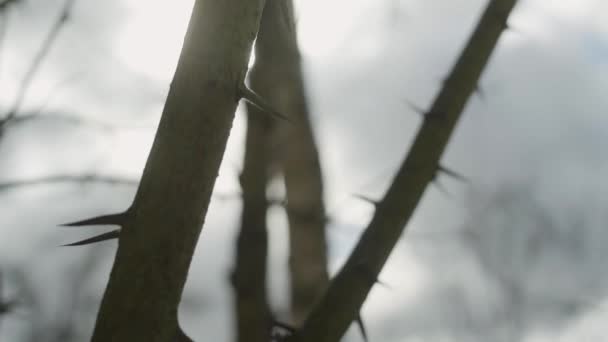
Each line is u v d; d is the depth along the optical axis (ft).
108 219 0.90
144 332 0.88
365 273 1.11
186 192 0.90
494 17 1.21
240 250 1.80
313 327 1.10
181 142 0.90
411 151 1.17
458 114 1.18
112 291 0.89
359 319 1.12
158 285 0.89
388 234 1.13
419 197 1.16
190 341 0.90
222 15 0.92
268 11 1.24
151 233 0.89
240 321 1.75
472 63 1.19
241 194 1.84
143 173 0.91
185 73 0.91
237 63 0.92
